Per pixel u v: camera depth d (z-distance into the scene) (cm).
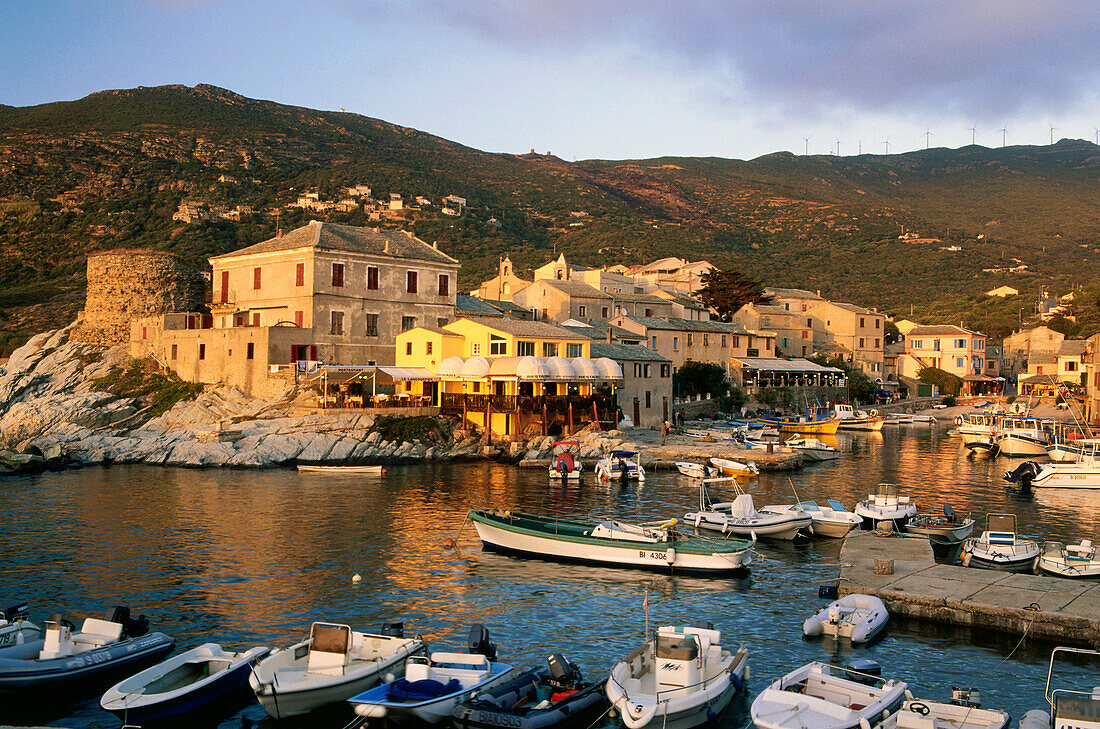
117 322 9606
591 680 2673
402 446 7569
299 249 8400
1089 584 3434
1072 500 6247
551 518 4622
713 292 15200
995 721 2197
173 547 4316
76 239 17450
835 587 3669
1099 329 17012
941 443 10481
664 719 2288
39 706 2519
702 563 3966
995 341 19475
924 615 3231
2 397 8719
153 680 2417
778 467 7625
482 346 8388
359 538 4566
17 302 13300
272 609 3338
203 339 8506
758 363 13100
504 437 8075
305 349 8269
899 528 4919
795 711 2242
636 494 6141
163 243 17850
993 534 4244
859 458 8831
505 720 2212
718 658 2650
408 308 9119
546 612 3381
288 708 2366
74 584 3641
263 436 7381
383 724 2342
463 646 2966
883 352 17162
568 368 8025
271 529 4756
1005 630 3089
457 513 5278
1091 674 2741
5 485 6200
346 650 2494
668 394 10244
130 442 7575
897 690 2392
